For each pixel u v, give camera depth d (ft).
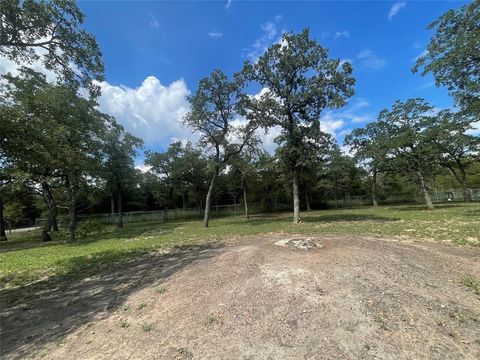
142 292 18.84
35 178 53.83
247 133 65.41
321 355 10.87
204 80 58.54
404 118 73.10
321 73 53.52
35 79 50.78
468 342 11.21
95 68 29.37
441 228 37.63
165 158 113.50
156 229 67.97
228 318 13.88
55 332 14.83
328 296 14.66
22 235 90.22
